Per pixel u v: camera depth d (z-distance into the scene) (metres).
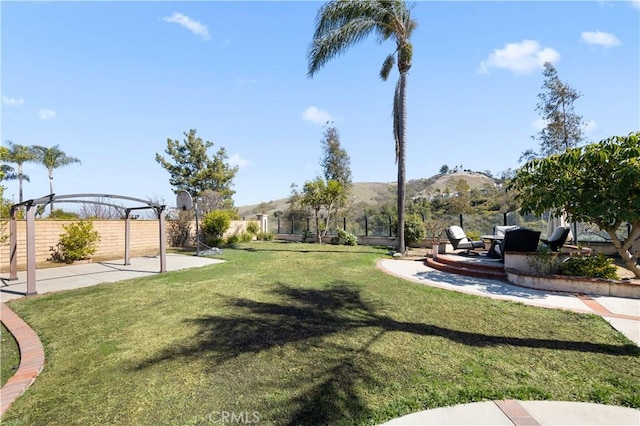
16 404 2.75
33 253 6.82
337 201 19.45
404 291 6.63
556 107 12.19
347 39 11.56
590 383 2.93
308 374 3.15
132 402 2.73
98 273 9.23
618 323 4.61
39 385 3.06
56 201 7.35
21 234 11.02
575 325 4.54
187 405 2.67
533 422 2.38
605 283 6.36
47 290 7.14
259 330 4.40
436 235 15.45
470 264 8.86
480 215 15.74
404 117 12.29
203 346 3.87
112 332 4.43
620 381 2.95
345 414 2.50
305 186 19.00
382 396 2.75
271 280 7.79
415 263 10.78
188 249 16.16
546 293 6.55
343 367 3.28
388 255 12.80
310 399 2.71
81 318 5.09
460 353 3.61
